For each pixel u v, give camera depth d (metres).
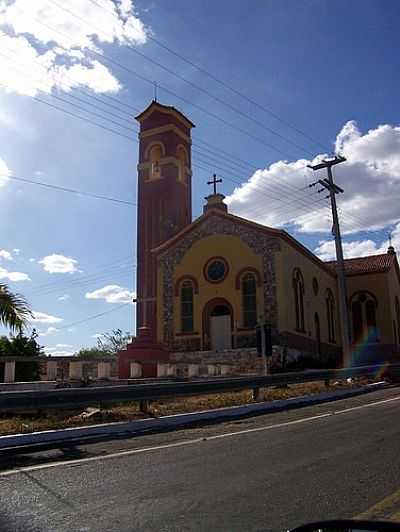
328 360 38.06
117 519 5.68
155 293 38.16
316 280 40.41
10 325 15.75
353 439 10.42
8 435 10.41
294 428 12.09
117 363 29.59
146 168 42.03
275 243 34.31
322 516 5.74
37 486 7.01
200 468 8.00
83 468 8.03
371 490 6.72
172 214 40.41
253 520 5.62
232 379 16.86
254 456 8.88
